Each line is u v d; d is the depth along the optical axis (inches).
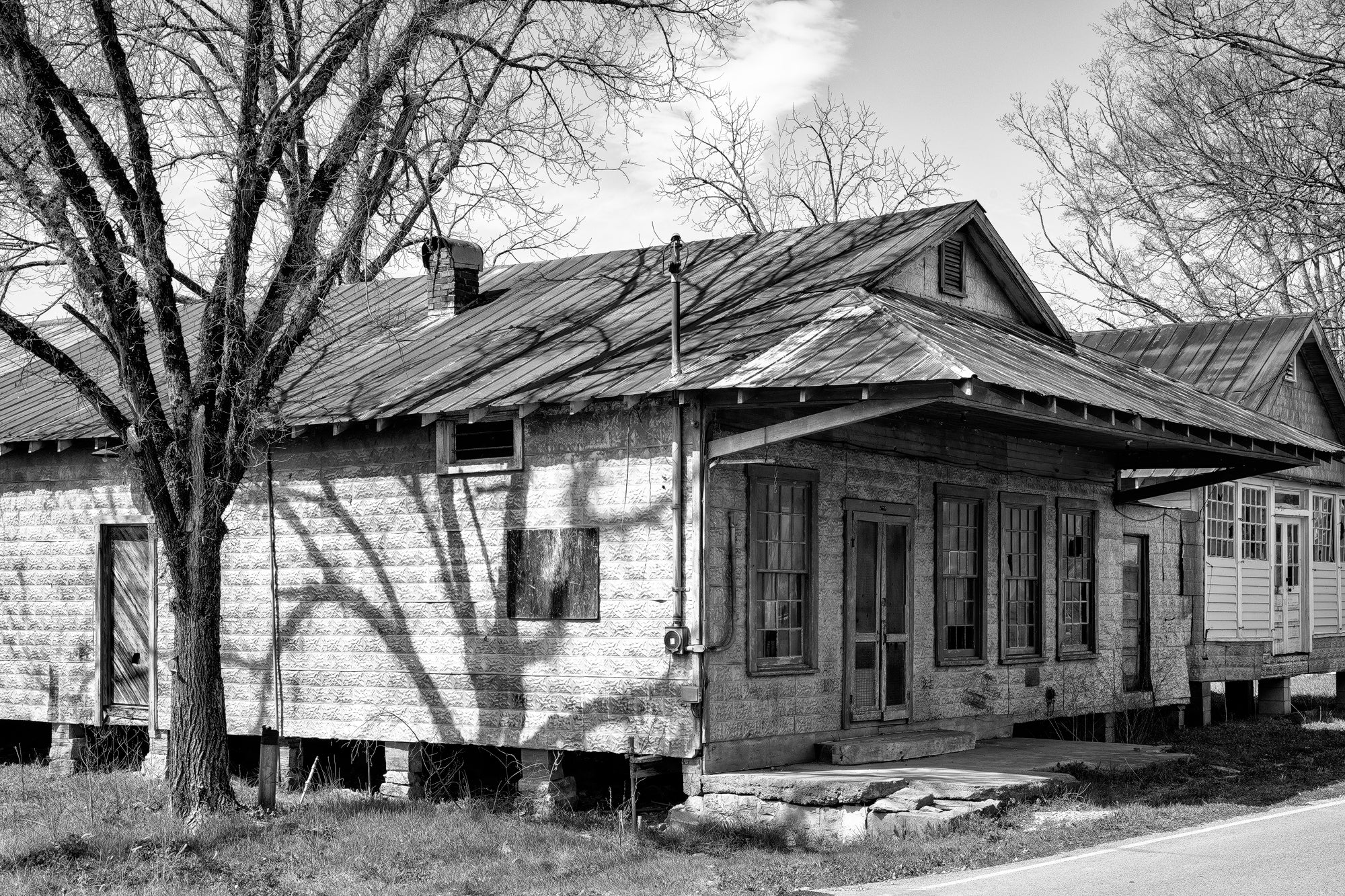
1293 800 565.3
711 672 565.0
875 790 528.7
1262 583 1045.8
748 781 544.4
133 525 746.8
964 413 636.1
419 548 650.2
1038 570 758.5
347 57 586.2
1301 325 1043.3
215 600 580.1
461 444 647.8
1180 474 934.4
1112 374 739.4
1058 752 647.8
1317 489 1128.2
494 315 750.5
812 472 611.8
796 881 433.1
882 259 662.5
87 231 554.9
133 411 591.2
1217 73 1225.4
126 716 744.3
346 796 635.5
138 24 596.7
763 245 746.2
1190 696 916.6
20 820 576.4
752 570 584.4
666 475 577.6
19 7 535.8
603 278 767.7
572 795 615.5
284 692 684.7
